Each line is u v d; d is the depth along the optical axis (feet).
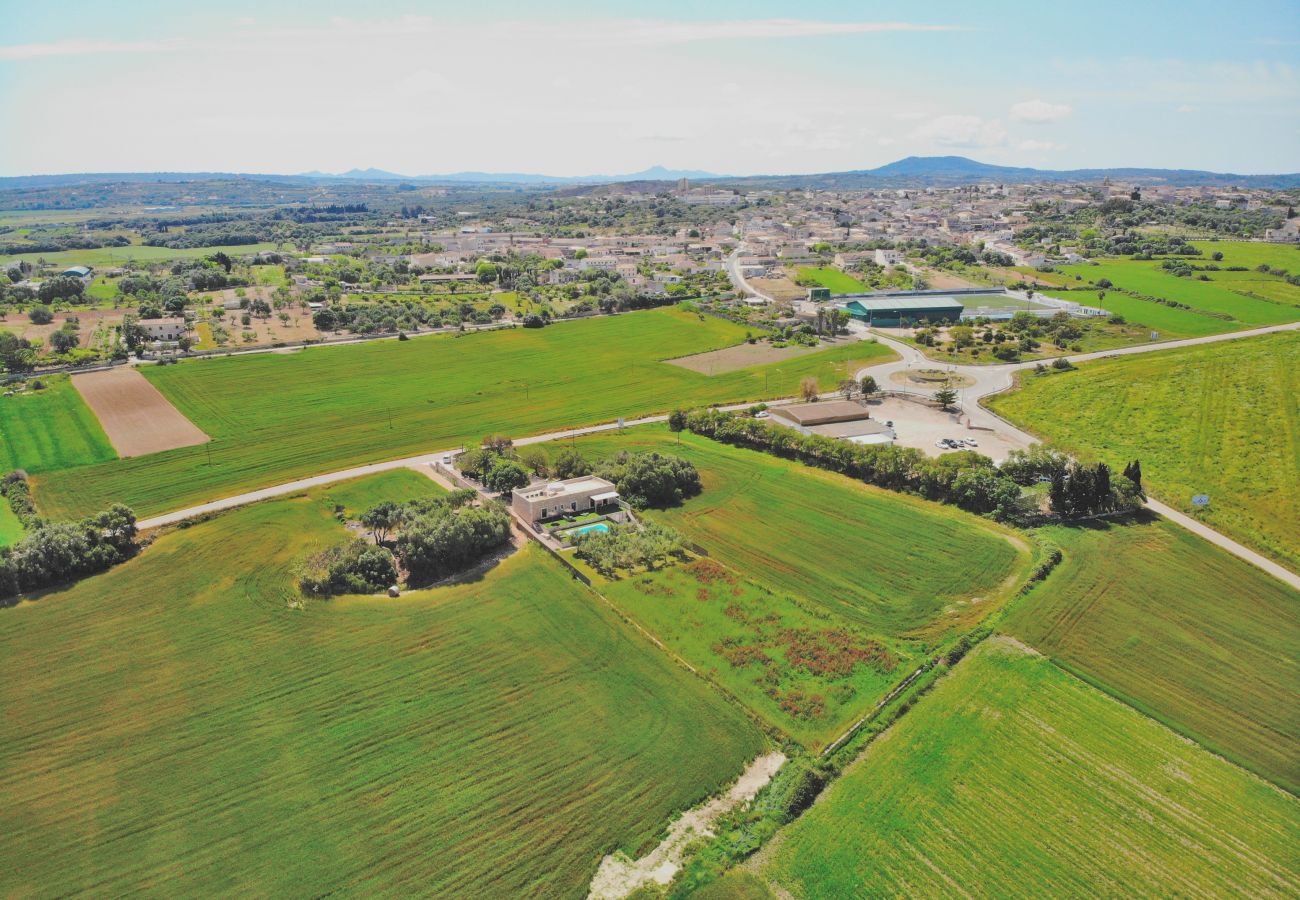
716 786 206.80
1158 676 250.37
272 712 232.32
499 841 189.78
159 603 287.69
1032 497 362.33
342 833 191.83
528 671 252.01
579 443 468.75
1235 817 198.29
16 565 291.38
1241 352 640.17
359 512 371.76
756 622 280.72
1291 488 397.60
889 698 239.91
